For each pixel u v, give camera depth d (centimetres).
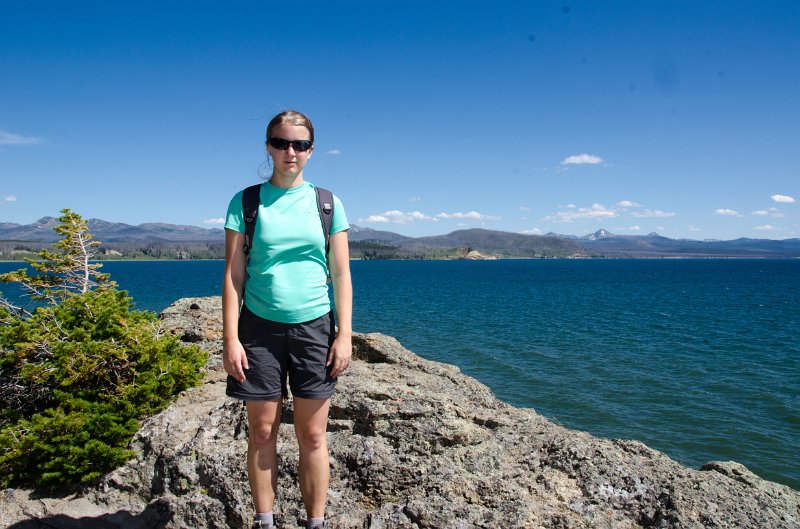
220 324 1048
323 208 366
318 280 366
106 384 687
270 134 355
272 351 362
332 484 463
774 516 384
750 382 2128
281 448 483
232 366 351
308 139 357
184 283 9088
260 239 353
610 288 8581
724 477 429
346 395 546
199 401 686
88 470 567
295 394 368
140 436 596
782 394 1955
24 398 717
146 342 709
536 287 8731
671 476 429
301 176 372
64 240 1583
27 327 740
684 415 1725
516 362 2453
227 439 527
